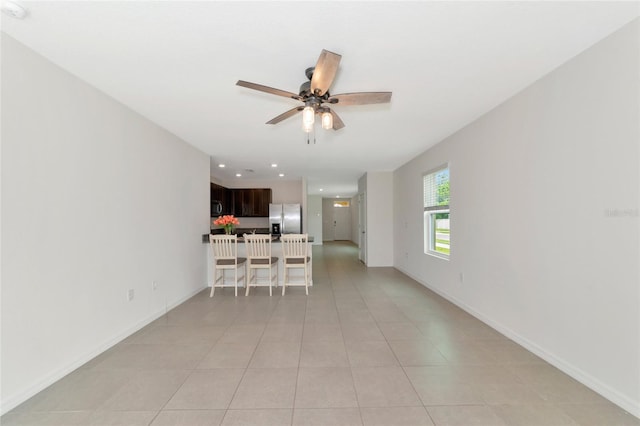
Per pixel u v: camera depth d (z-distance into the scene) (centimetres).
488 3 159
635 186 176
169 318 352
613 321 189
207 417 178
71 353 231
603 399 193
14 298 190
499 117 301
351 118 337
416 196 549
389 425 171
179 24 175
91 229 252
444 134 404
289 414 181
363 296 448
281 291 480
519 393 201
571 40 194
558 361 231
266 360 248
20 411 183
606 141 192
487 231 325
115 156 282
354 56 210
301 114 323
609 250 191
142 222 323
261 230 807
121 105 291
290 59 214
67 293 228
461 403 191
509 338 289
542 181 246
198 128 368
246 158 546
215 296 451
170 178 384
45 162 211
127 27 178
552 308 237
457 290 397
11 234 188
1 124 184
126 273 297
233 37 188
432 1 156
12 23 172
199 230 475
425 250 514
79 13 164
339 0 155
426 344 278
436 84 254
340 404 190
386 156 539
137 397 197
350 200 1491
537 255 252
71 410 184
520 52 207
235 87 257
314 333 306
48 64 214
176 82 248
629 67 178
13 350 189
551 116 235
